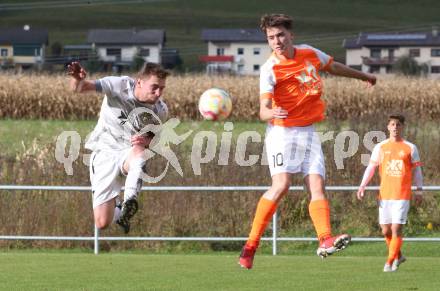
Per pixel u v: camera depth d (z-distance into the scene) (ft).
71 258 131.85
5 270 117.19
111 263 125.39
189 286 103.09
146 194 155.33
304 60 81.87
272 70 81.15
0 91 348.59
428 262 126.93
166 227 154.92
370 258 132.67
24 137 231.30
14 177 157.28
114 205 88.02
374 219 160.25
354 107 349.61
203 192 156.15
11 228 153.28
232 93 345.92
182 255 138.72
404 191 112.98
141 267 120.88
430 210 161.89
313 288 101.19
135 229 154.92
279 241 154.61
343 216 161.17
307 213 159.94
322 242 79.71
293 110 81.66
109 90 83.05
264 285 103.86
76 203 154.10
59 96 347.56
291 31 81.87
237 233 154.61
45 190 153.89
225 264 124.57
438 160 167.84
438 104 348.59
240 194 155.94
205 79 373.40
